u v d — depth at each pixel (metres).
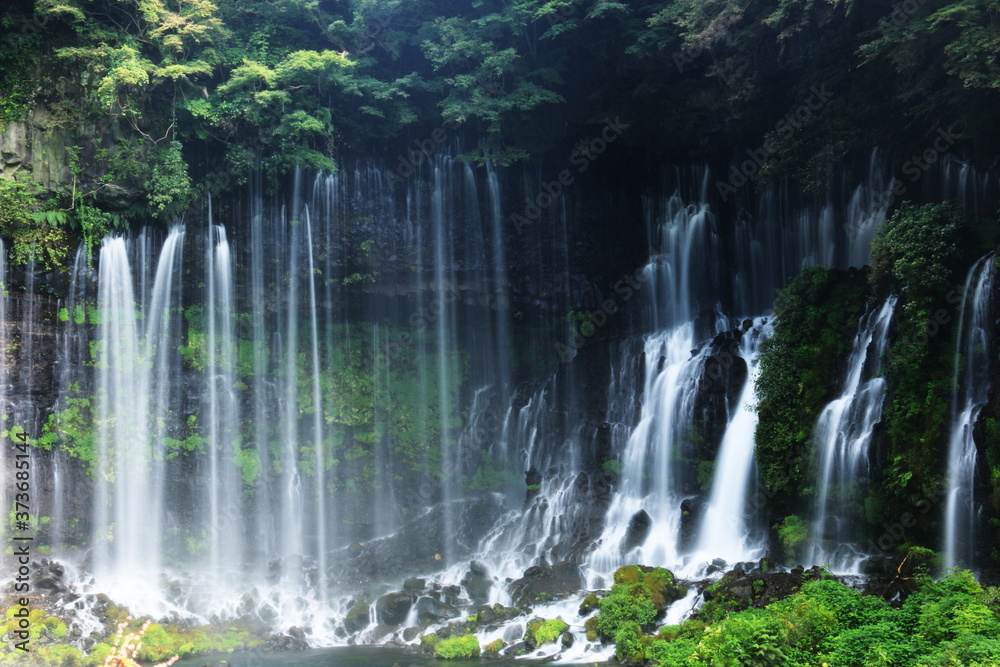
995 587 14.54
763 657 13.07
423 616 20.16
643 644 16.47
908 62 18.75
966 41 17.16
